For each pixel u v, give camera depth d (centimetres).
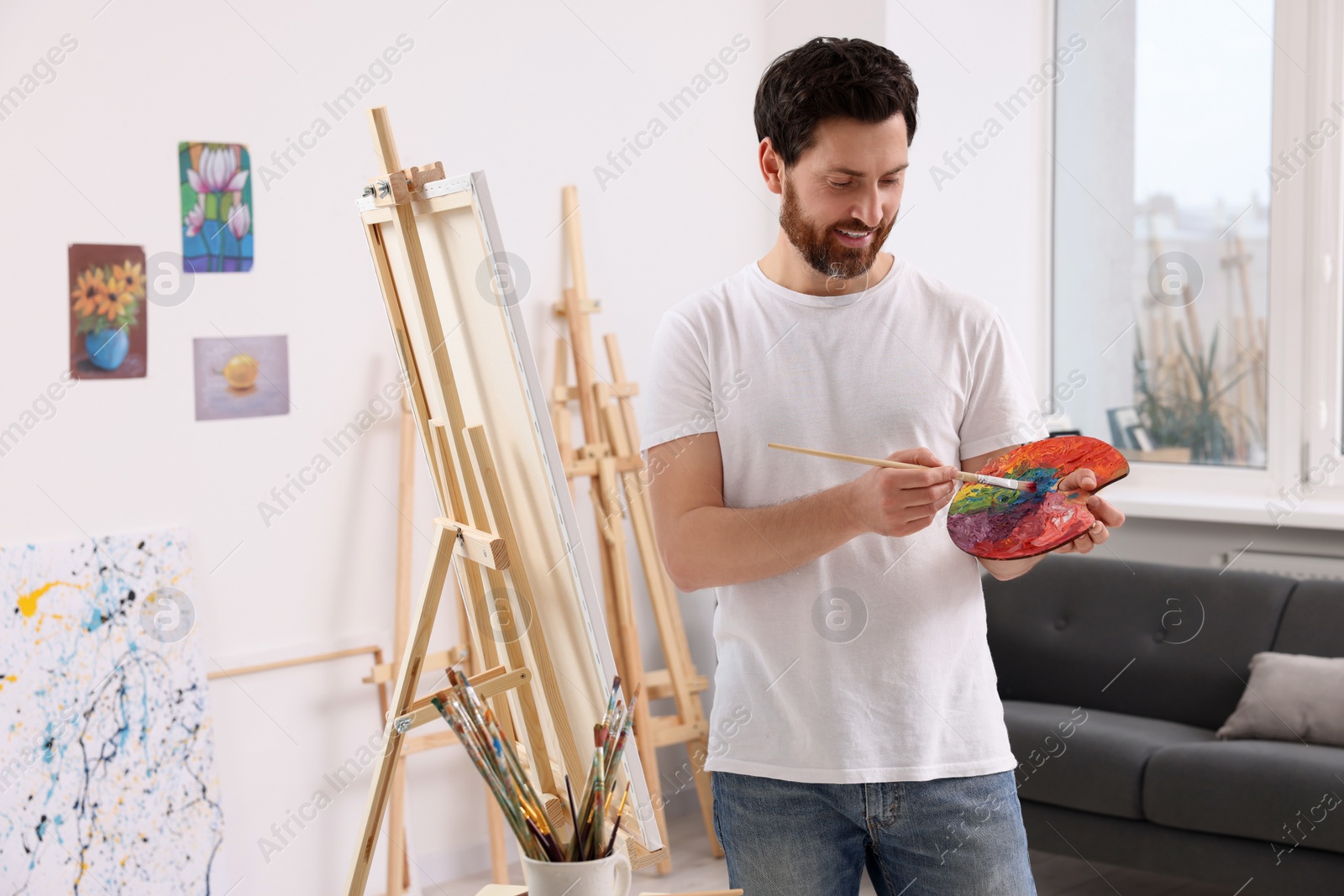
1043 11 360
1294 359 318
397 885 283
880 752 134
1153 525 338
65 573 250
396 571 292
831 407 139
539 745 138
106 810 250
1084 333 362
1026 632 314
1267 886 239
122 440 258
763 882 138
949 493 125
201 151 265
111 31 254
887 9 321
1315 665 262
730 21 353
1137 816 258
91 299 254
